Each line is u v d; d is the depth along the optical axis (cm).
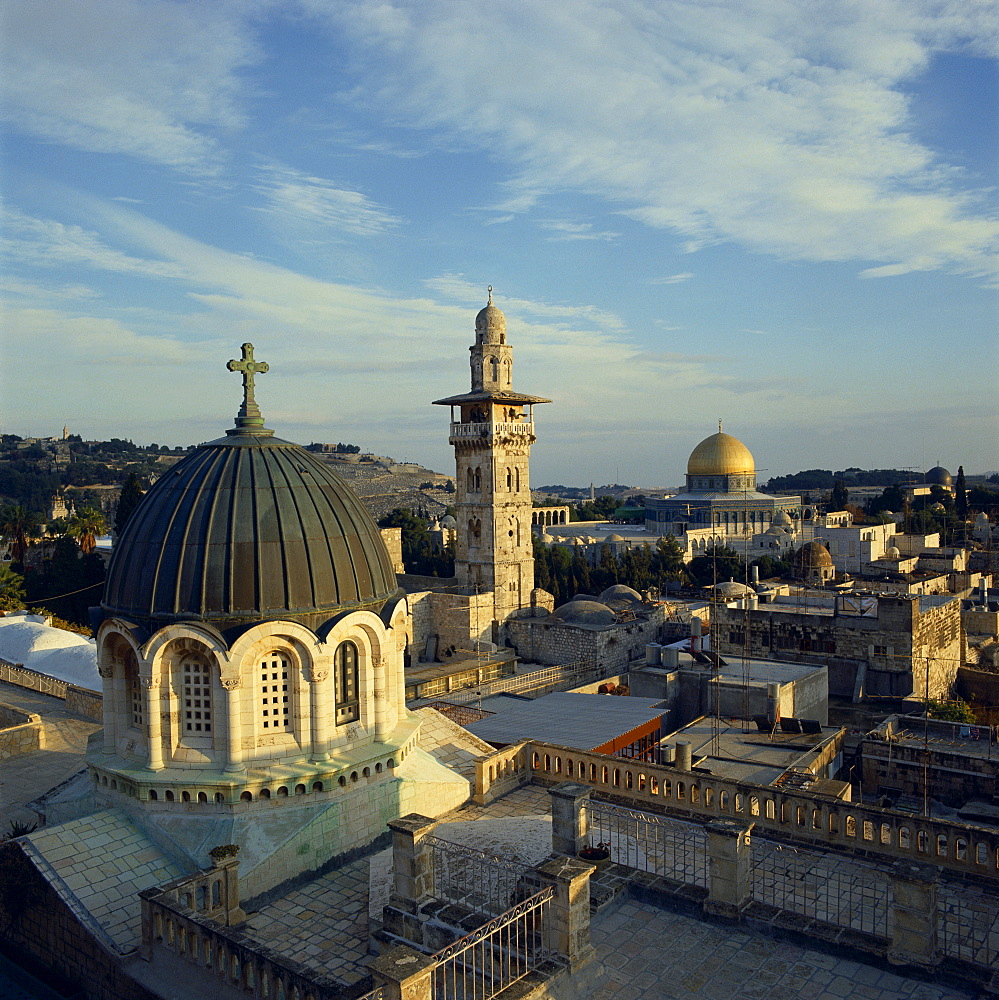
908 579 13075
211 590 3027
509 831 2906
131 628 3050
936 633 8569
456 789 3569
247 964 2183
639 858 2880
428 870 2536
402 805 3347
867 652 7975
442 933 2345
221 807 2995
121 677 3216
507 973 2142
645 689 7112
